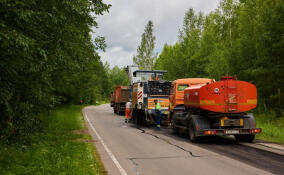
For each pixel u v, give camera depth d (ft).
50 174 16.56
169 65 105.09
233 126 31.99
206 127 30.96
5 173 16.15
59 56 23.17
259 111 60.03
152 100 51.98
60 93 39.70
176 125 39.78
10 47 15.72
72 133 37.42
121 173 18.28
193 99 33.42
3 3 14.79
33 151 22.34
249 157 23.04
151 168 19.58
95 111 109.19
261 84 60.03
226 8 85.92
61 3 21.74
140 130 45.42
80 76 43.80
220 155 24.00
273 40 55.67
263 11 59.11
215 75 72.43
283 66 54.90
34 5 19.31
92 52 31.94
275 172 18.13
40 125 33.94
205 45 90.38
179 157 23.27
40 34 20.11
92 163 20.36
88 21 27.86
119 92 88.79
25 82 22.86
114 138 35.19
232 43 78.33
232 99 30.94
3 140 23.22
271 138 34.65
